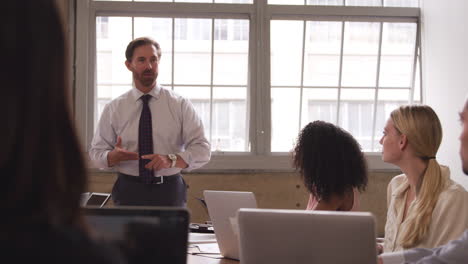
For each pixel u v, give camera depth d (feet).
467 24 14.15
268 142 15.97
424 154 8.07
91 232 2.15
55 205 2.05
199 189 15.51
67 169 2.14
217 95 16.08
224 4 15.80
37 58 1.98
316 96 16.39
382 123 16.66
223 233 8.68
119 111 12.33
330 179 7.70
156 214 3.75
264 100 15.97
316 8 16.03
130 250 3.45
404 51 16.51
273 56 16.14
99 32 15.72
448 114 14.97
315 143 7.79
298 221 5.72
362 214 5.47
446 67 15.08
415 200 8.01
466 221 7.52
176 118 12.37
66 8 15.08
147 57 12.19
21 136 1.95
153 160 11.14
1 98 1.90
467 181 14.12
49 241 1.93
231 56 16.02
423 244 7.79
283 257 5.81
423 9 16.21
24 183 1.95
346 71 16.43
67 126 2.14
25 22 1.97
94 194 11.63
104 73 15.81
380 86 16.55
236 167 15.67
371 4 16.38
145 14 15.75
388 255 7.04
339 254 5.57
